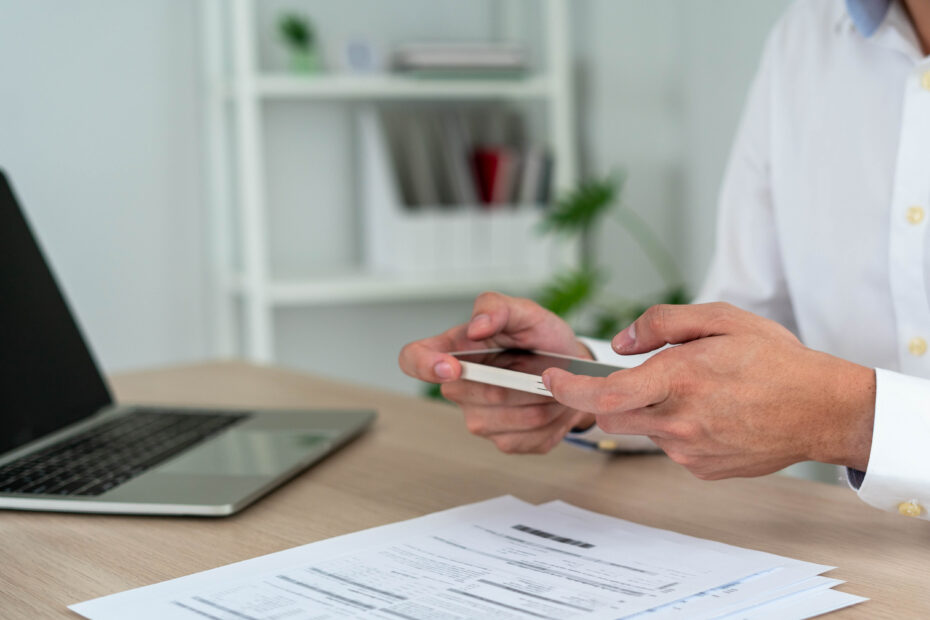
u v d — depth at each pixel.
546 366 0.73
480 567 0.58
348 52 2.39
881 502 0.64
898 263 0.97
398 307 2.69
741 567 0.57
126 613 0.52
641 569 0.57
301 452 0.83
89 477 0.78
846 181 1.03
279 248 2.53
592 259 2.70
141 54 2.34
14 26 2.21
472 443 0.91
